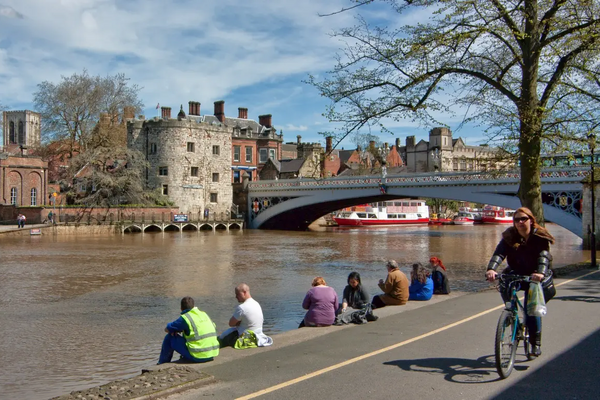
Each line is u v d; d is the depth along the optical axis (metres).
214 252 40.66
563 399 6.25
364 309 11.17
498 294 14.28
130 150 68.81
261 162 93.00
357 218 86.38
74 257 36.34
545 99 17.61
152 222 66.88
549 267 7.45
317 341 9.35
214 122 88.00
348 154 114.75
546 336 9.14
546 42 16.94
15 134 135.50
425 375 7.18
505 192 49.41
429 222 98.12
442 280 15.48
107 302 20.31
